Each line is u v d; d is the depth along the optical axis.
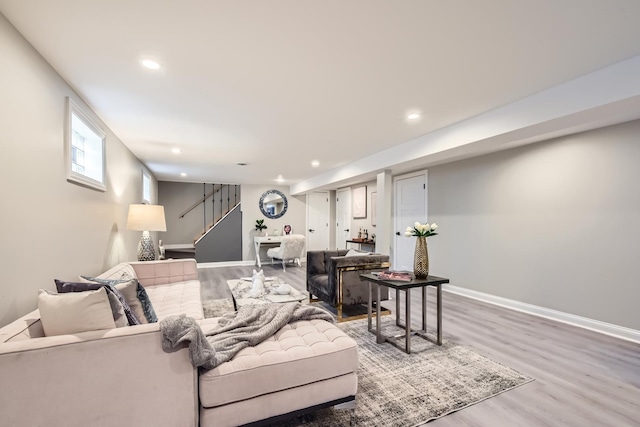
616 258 3.00
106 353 1.23
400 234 5.91
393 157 4.14
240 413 1.45
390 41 1.72
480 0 1.38
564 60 1.92
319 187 6.84
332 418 1.72
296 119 3.04
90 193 2.61
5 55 1.48
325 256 4.31
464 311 3.78
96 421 1.22
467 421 1.71
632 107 2.05
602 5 1.41
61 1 1.36
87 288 1.56
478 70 2.05
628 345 2.74
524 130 2.58
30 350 1.14
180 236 8.50
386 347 2.67
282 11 1.46
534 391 2.00
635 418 1.74
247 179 7.35
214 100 2.55
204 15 1.48
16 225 1.57
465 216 4.61
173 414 1.34
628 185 2.92
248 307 2.20
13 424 1.13
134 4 1.39
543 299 3.60
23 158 1.63
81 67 1.97
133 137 3.58
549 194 3.57
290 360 1.57
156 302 2.78
